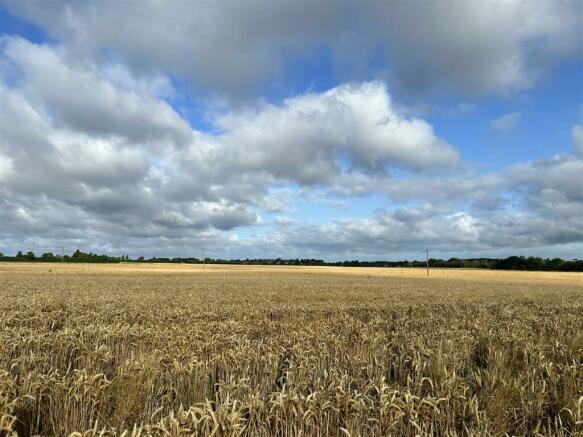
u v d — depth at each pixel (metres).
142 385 6.73
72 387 5.89
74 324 13.82
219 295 27.14
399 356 9.60
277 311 18.06
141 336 10.52
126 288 33.50
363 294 30.06
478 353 11.27
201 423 5.00
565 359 9.52
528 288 44.84
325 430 5.75
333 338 10.41
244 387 6.38
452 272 101.94
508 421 6.41
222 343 9.60
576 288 47.38
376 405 6.32
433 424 5.91
